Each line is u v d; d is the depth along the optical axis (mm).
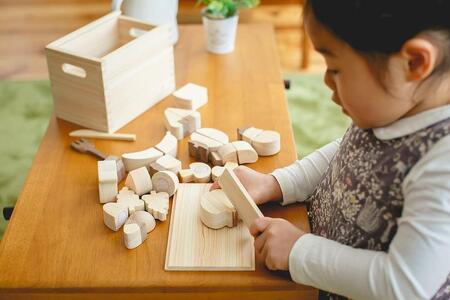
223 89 1236
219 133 1052
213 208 859
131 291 788
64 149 1055
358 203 785
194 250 826
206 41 1390
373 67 654
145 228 850
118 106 1092
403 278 685
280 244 772
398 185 731
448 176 667
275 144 1021
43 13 2900
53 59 1083
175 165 965
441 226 663
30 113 2184
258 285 786
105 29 1203
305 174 935
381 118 715
